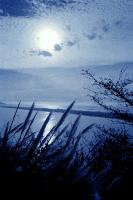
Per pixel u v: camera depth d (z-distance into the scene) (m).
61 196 0.96
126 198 1.22
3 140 1.26
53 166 1.16
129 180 1.35
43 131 1.28
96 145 1.48
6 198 0.92
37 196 0.94
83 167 1.25
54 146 1.25
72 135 1.26
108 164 1.51
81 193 1.00
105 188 1.26
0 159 1.09
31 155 1.20
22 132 1.31
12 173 0.99
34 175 1.02
